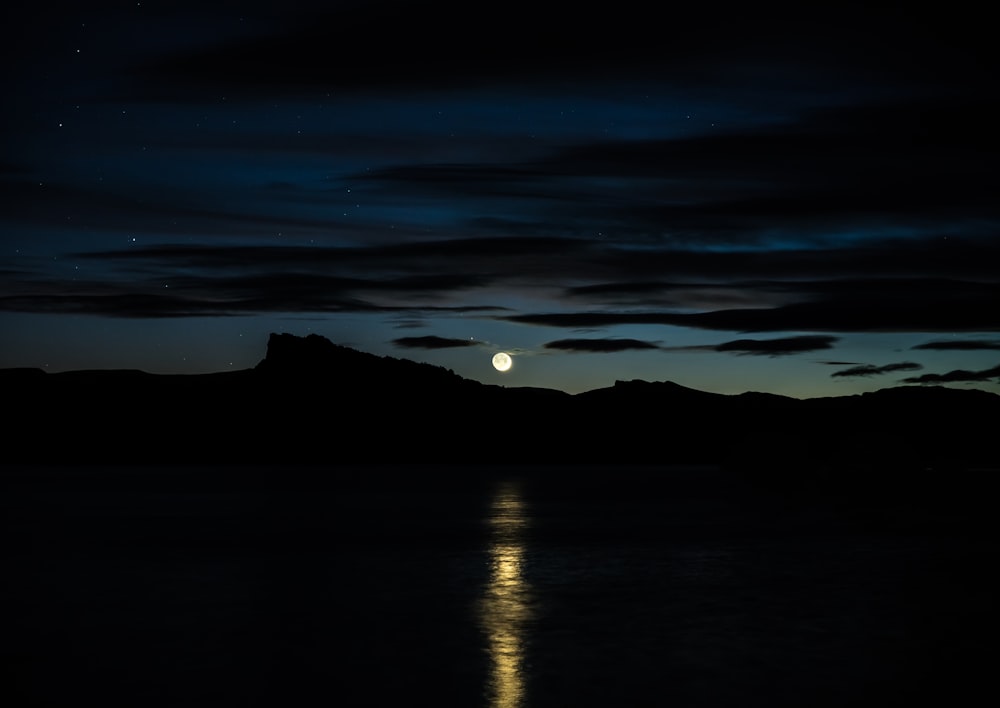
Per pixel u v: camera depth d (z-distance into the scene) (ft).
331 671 36.17
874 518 121.49
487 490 211.41
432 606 51.26
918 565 70.79
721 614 49.19
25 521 115.03
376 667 36.73
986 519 117.91
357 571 65.87
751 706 31.63
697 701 32.14
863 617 48.26
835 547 84.23
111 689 33.65
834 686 34.06
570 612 49.47
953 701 32.37
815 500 161.17
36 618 47.47
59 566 68.80
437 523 112.16
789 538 92.43
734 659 38.42
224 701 32.07
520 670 36.42
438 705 31.55
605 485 239.50
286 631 44.09
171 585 58.90
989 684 34.53
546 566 69.41
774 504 152.35
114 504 154.30
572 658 38.40
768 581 61.62
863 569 68.18
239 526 106.93
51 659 38.29
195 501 163.43
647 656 38.83
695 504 153.28
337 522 113.91
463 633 43.55
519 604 52.24
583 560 72.74
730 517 123.54
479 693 33.04
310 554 77.10
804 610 50.29
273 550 80.07
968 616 48.67
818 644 41.29
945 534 97.76
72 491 205.05
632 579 62.44
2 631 44.01
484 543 86.74
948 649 40.45
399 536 93.40
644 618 47.78
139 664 37.35
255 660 37.99
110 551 79.25
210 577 62.64
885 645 41.22
